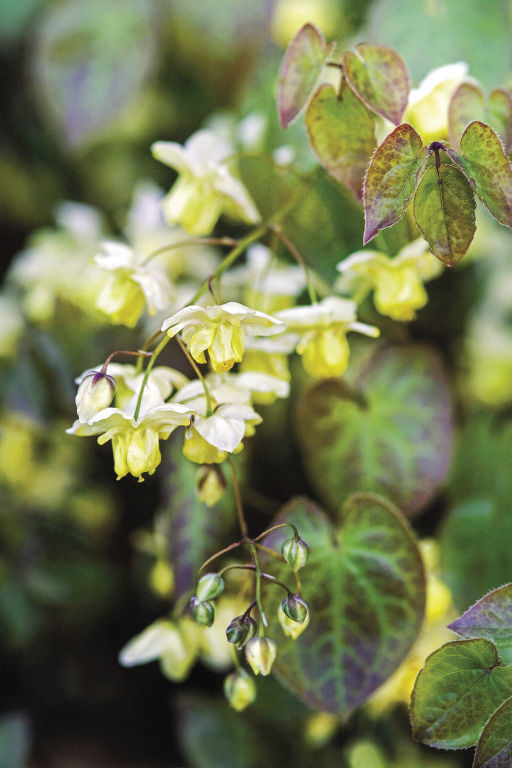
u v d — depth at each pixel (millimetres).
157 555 387
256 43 388
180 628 338
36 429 407
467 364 392
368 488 334
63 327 391
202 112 434
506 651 279
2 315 402
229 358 283
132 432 285
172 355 373
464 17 325
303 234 339
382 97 288
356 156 292
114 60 373
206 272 392
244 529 294
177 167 329
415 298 314
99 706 419
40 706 419
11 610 404
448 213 274
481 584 345
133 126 448
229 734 373
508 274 397
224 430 284
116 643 417
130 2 372
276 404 373
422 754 371
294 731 371
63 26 374
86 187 476
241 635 285
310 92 291
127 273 310
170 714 412
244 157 342
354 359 367
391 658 308
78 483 415
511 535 342
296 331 308
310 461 337
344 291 334
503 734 274
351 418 335
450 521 350
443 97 299
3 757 385
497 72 325
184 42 397
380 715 364
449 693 280
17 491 412
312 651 307
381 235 313
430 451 332
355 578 310
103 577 407
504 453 348
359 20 364
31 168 476
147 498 406
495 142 269
